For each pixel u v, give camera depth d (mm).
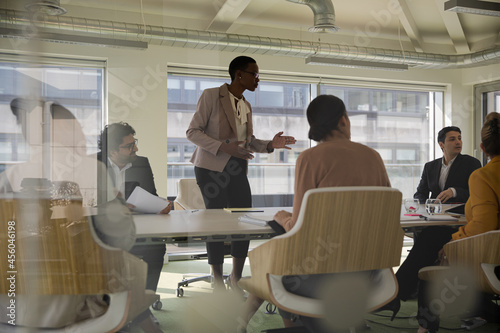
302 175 1670
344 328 1622
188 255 1970
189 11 2227
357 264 1578
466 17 2158
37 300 1450
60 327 1449
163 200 1834
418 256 1935
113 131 2203
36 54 2365
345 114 1892
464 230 1984
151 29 2316
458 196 2043
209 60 2219
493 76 2148
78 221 1562
